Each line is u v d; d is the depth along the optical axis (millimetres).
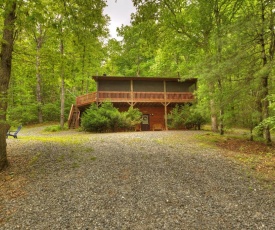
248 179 6367
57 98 37719
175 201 4988
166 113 23531
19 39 8391
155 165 7621
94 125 18078
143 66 36938
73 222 4121
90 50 10492
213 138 13422
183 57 29062
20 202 4957
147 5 10656
